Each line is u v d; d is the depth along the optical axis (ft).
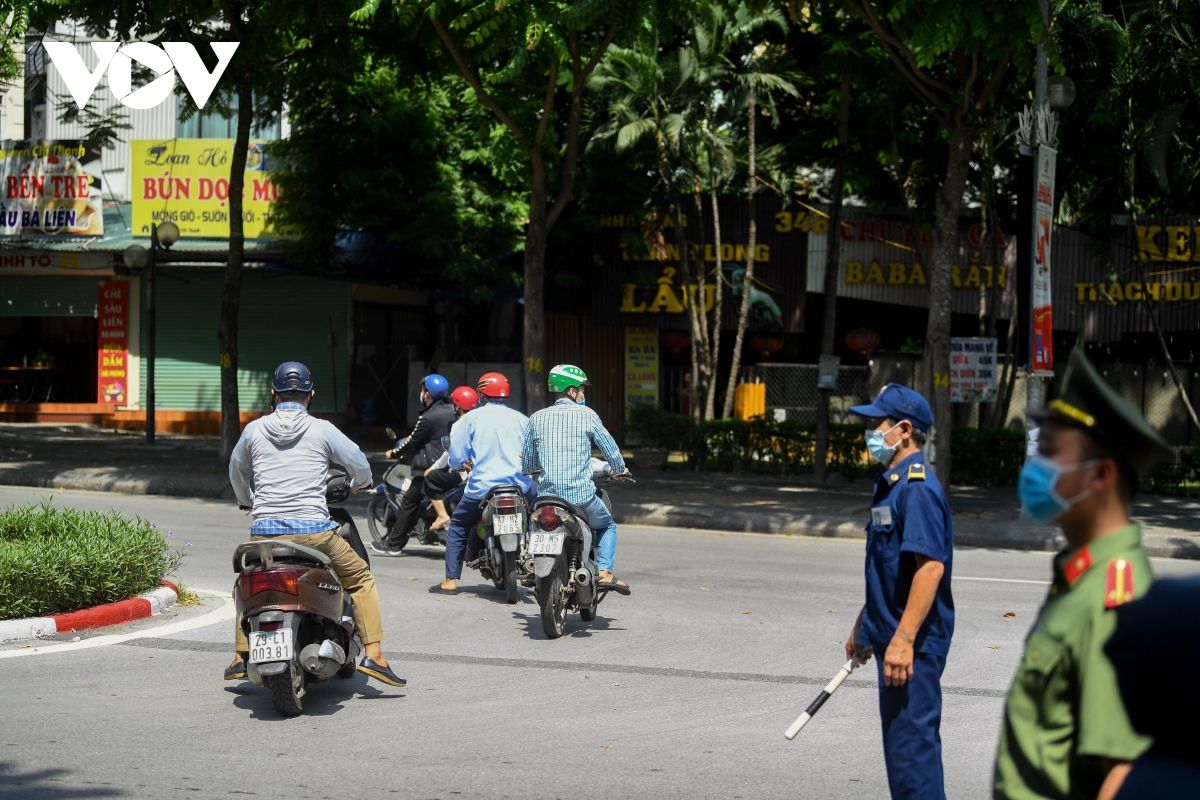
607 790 37.83
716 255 168.35
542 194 126.72
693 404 167.53
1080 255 170.71
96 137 185.47
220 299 192.03
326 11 115.85
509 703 48.29
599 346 189.78
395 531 85.20
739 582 78.95
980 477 140.05
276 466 47.44
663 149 162.40
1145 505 124.06
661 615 67.31
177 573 76.74
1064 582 17.78
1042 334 104.78
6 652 54.85
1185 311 167.63
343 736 43.47
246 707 47.19
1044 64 104.06
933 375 112.57
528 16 100.07
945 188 111.65
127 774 38.65
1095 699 16.06
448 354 190.29
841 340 197.88
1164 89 138.31
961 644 60.54
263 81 139.13
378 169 164.96
